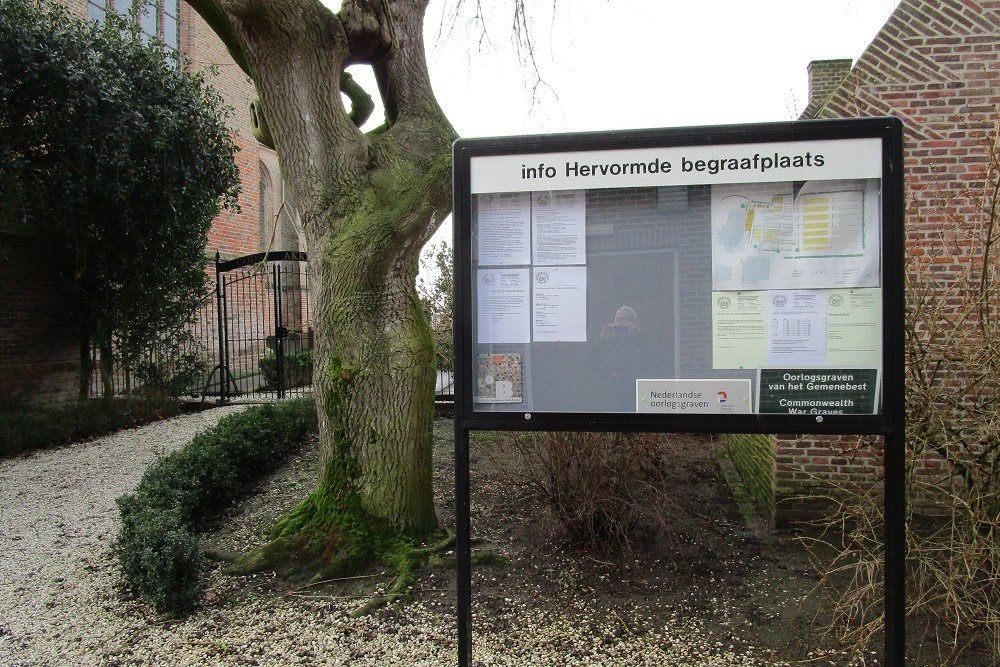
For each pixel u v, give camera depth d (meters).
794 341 2.40
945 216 4.50
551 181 2.49
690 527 4.53
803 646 3.12
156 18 12.91
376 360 4.08
